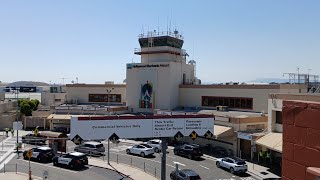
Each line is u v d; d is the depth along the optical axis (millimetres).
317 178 3553
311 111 4098
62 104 80875
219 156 46656
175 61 70375
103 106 71938
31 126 71188
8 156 46188
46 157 43469
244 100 56969
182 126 29031
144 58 72312
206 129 29562
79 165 39656
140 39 71688
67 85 81438
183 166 40500
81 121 27500
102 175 36469
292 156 4406
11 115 70938
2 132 66938
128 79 70062
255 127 48438
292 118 4418
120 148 52188
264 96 54312
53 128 68375
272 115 41469
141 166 40562
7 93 139250
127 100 70250
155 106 67000
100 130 27703
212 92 62094
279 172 36875
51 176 35844
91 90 79812
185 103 66438
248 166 39750
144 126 28312
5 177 35062
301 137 4262
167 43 69125
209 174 36656
